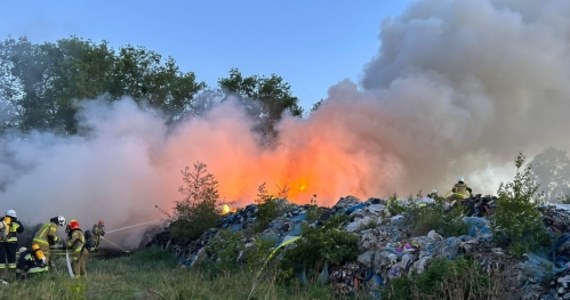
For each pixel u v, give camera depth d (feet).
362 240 34.24
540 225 28.45
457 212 34.47
